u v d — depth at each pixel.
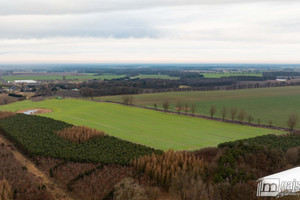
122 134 75.75
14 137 57.31
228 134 77.75
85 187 34.75
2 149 49.56
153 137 72.88
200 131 81.12
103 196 32.50
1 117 78.31
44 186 34.19
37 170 41.78
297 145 53.19
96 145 53.75
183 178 33.72
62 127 68.00
